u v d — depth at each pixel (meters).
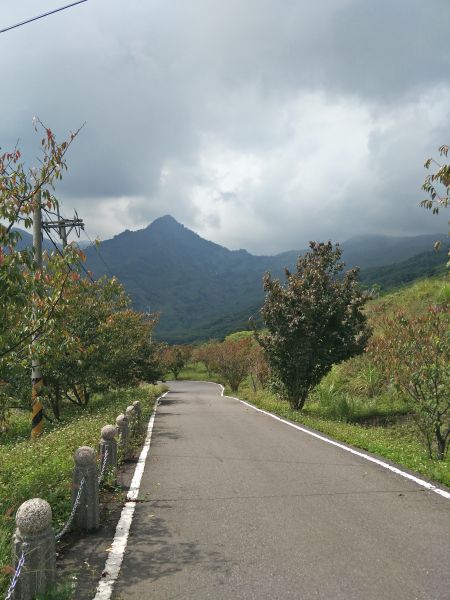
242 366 35.22
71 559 4.71
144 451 10.32
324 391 19.92
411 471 8.12
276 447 10.59
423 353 9.82
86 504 5.45
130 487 7.35
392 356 10.27
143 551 4.89
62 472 7.23
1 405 8.38
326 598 3.85
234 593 3.97
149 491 7.12
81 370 17.16
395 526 5.45
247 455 9.70
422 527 5.41
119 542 5.14
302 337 17.61
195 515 5.98
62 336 7.61
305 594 3.92
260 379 29.23
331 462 8.91
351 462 8.91
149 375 31.14
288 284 18.58
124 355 21.72
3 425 8.42
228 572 4.36
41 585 3.64
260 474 8.03
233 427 14.01
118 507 6.39
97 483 5.61
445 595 3.87
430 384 9.77
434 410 9.78
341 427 13.28
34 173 6.16
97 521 5.53
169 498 6.74
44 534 3.71
